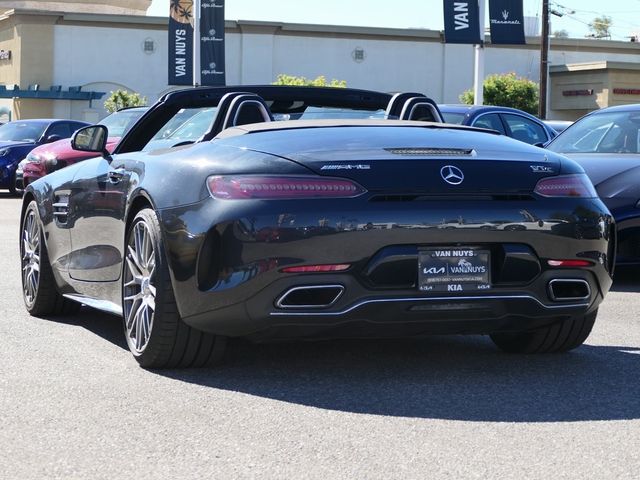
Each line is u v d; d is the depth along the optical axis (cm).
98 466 314
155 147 523
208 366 455
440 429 355
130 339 464
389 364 467
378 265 402
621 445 338
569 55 5125
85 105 4634
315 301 406
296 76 4725
